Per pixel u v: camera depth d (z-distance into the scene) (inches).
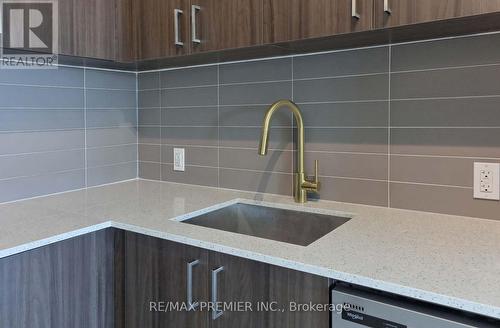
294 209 57.2
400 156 53.4
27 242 42.3
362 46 53.5
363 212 53.1
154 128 77.4
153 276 47.7
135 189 70.1
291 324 37.6
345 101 56.6
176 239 44.2
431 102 50.7
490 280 31.6
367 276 32.6
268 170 64.4
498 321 29.3
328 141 58.5
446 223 47.6
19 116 61.3
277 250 38.9
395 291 31.1
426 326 30.6
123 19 61.9
